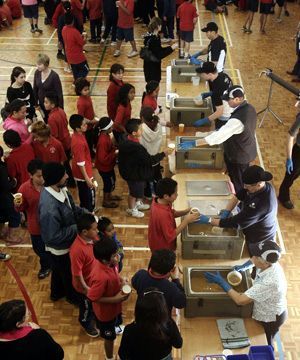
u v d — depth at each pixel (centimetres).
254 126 527
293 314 501
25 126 607
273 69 1070
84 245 417
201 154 537
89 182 575
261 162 749
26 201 477
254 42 1216
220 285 367
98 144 618
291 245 596
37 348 298
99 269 375
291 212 653
